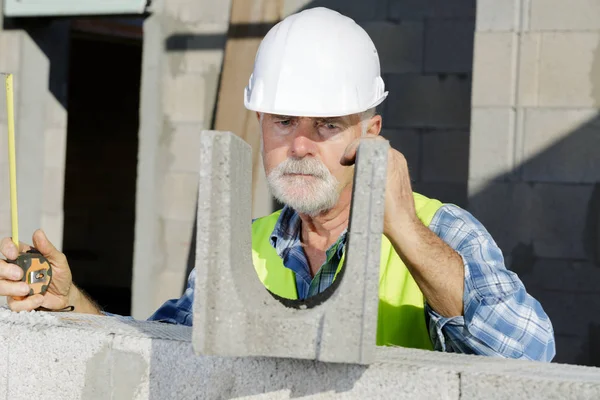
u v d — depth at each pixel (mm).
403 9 7395
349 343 1793
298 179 2697
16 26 9117
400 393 1971
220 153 1827
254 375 2127
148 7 8180
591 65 5859
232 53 7758
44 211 9484
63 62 9547
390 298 2727
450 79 7289
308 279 2916
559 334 6027
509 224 6031
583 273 5930
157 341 2273
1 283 2695
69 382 2389
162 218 8219
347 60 2768
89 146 16047
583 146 5898
